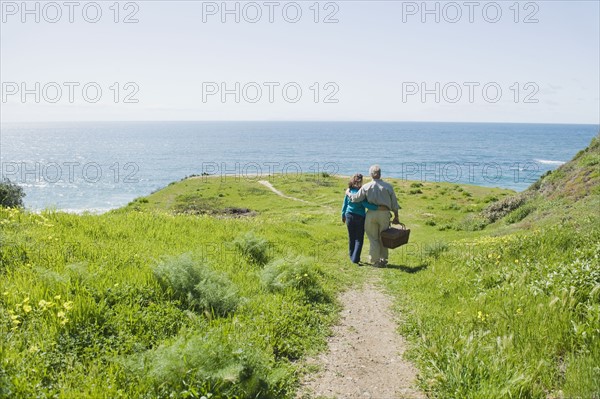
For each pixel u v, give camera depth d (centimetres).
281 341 566
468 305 697
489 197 5116
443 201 5153
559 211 1994
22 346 431
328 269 1103
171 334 527
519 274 762
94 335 482
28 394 360
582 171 2289
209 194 6184
